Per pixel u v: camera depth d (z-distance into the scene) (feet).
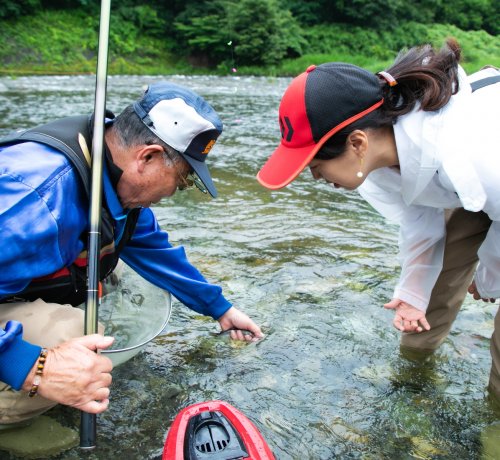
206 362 6.17
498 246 5.21
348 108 4.32
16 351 4.01
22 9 67.56
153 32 76.33
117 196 4.80
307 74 4.48
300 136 4.42
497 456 4.91
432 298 6.20
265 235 10.05
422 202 5.26
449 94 4.37
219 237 9.80
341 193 13.43
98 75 4.45
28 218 4.05
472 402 5.67
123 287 6.77
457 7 101.96
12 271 4.10
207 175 4.69
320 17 88.43
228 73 71.26
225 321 6.31
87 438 4.40
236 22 71.26
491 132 4.36
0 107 25.16
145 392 5.58
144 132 4.49
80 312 4.92
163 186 4.72
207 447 4.13
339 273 8.53
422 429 5.24
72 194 4.40
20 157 4.27
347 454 4.86
